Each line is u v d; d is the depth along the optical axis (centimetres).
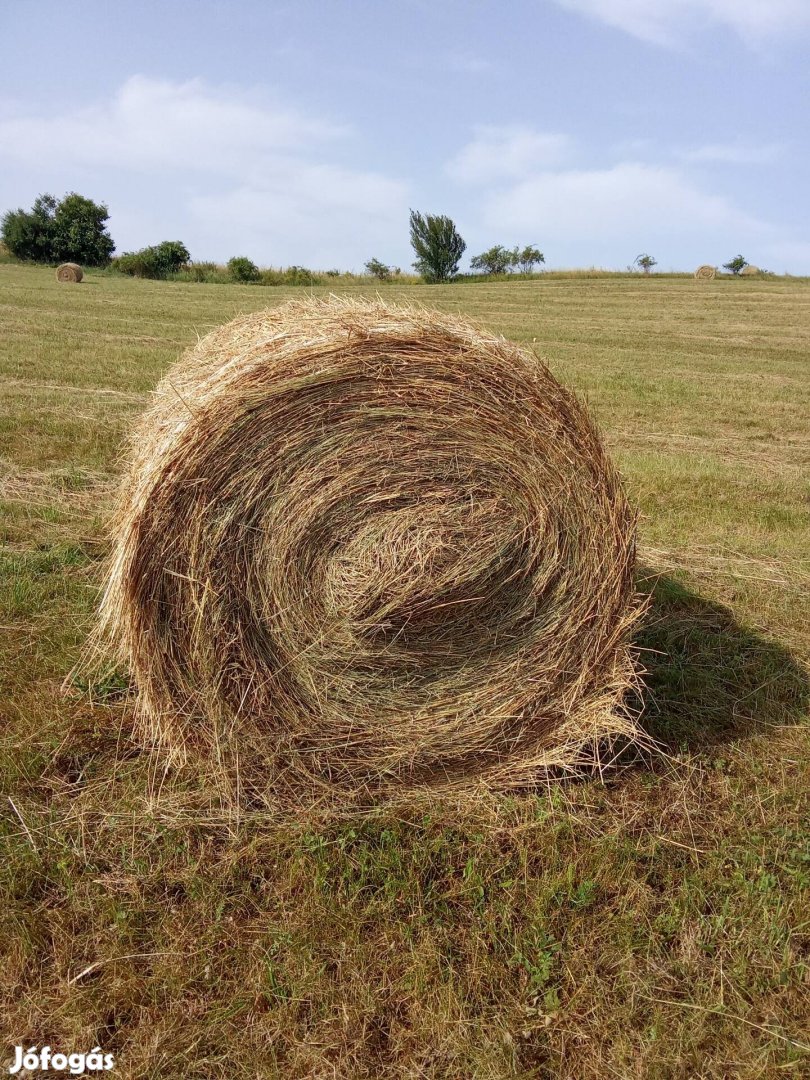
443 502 344
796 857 324
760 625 523
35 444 776
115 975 264
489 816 340
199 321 1967
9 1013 252
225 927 284
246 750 344
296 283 4381
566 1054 251
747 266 5066
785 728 414
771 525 700
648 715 416
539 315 2647
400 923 287
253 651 341
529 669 358
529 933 287
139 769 355
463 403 343
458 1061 246
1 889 287
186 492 327
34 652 429
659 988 271
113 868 305
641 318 2634
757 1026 258
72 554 538
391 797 352
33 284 3156
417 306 389
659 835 335
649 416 1137
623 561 358
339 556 340
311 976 266
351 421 338
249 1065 240
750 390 1369
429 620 344
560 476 352
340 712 347
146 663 339
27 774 343
